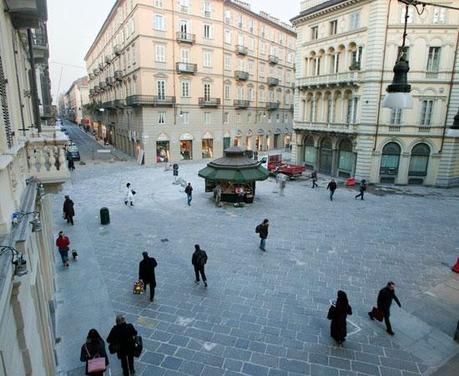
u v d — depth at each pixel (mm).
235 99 46438
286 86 57781
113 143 56812
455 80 26750
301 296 10375
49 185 8125
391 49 27391
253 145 51875
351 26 29594
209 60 41375
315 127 34375
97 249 13852
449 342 8359
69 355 7754
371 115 28484
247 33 46562
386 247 14461
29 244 5043
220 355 7805
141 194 23859
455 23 26219
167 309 9602
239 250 13914
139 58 35781
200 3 39000
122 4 40156
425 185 29047
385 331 8742
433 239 15531
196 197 23172
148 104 36969
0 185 3975
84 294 10352
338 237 15609
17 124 7523
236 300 10102
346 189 26984
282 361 7641
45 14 9156
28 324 4398
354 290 10781
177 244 14492
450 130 8820
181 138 40781
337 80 30750
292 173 30469
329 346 8148
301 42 35156
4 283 2961
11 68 7270
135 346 6988
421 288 10984
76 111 125375
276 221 17953
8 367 3084
